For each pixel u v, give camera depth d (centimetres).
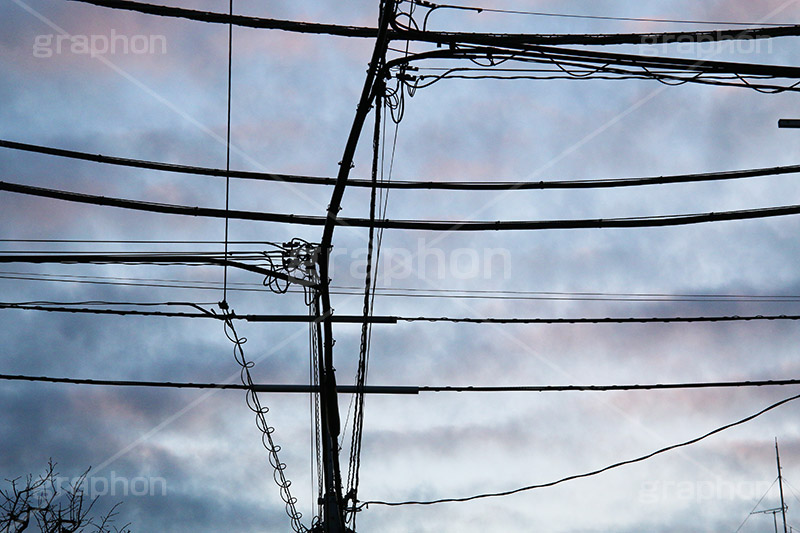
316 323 1582
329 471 1664
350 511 1725
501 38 1216
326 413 1617
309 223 1448
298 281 1461
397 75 1294
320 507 1781
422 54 1220
